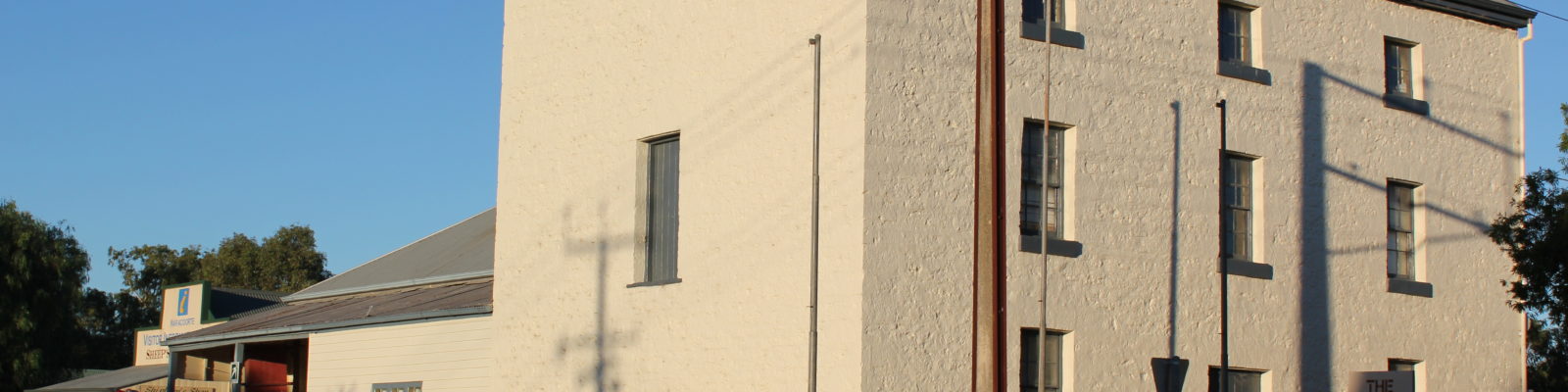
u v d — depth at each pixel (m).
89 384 38.91
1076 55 19.38
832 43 17.91
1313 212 21.55
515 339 22.16
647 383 19.91
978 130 14.05
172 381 30.94
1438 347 22.62
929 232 17.75
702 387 19.05
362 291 32.56
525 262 22.22
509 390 22.12
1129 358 19.30
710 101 19.61
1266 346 20.69
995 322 13.55
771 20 18.80
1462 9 23.77
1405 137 22.81
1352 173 22.08
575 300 21.27
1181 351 19.84
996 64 14.02
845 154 17.52
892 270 17.34
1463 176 23.42
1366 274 22.02
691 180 19.75
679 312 19.59
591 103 21.53
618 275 20.61
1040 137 19.20
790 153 18.27
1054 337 18.94
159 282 76.88
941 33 18.20
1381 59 22.77
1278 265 21.02
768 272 18.34
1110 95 19.64
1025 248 18.64
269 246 79.06
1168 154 20.12
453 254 31.70
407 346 24.78
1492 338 23.30
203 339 29.80
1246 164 21.20
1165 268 19.86
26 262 53.47
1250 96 21.11
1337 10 22.33
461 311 23.47
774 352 18.06
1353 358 21.62
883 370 17.12
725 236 19.09
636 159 20.64
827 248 17.59
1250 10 21.55
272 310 34.16
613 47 21.30
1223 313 20.06
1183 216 20.17
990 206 13.76
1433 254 22.83
